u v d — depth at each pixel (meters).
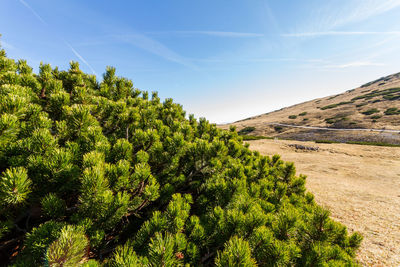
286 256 1.81
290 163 5.39
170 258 1.56
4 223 1.76
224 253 1.48
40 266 1.32
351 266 2.06
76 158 2.27
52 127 2.77
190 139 4.38
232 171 3.48
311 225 2.48
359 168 15.13
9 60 3.46
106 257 2.23
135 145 3.41
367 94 75.88
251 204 2.51
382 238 4.80
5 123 1.79
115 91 5.21
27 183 1.63
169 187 2.98
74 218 1.85
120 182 2.18
